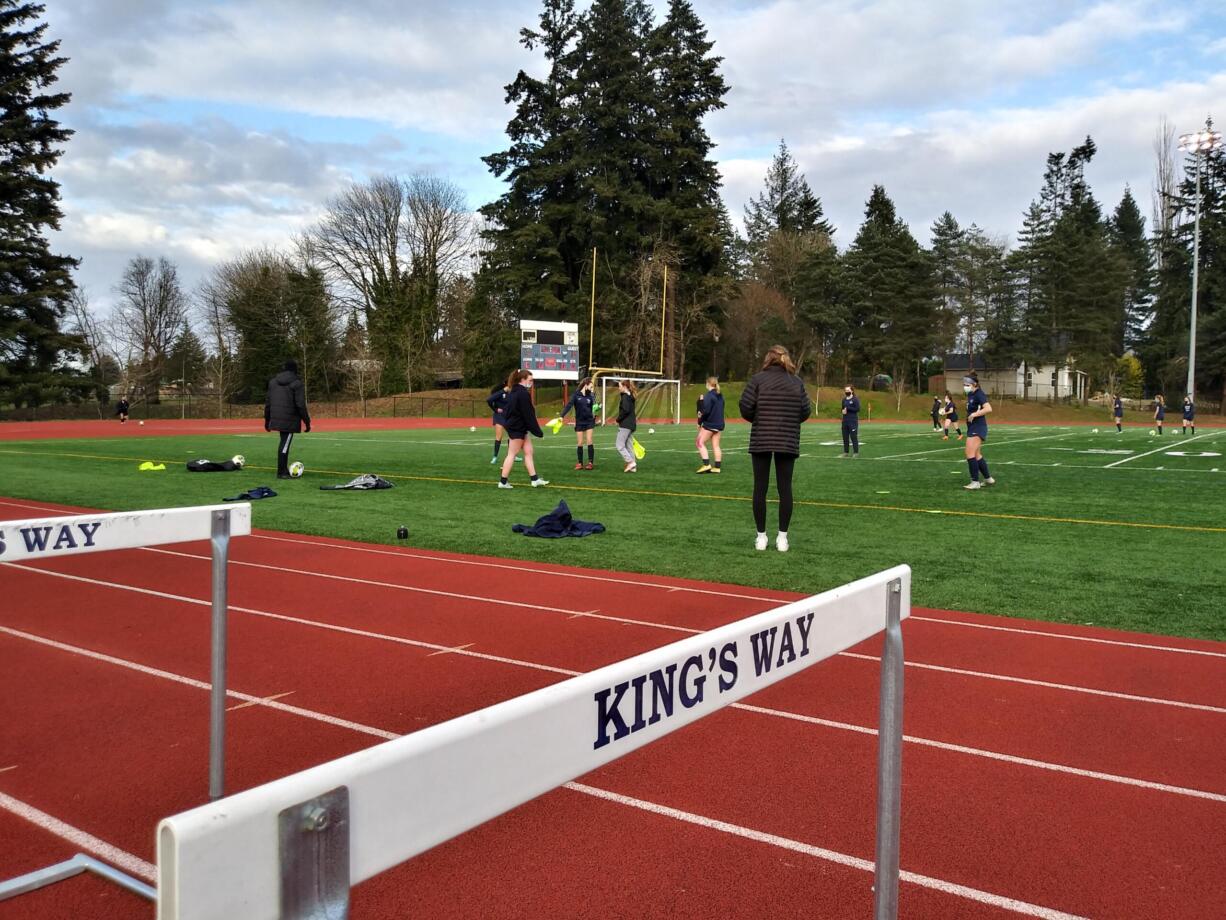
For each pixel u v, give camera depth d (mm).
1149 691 4758
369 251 65688
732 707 4445
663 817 3271
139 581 7371
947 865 2955
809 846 3064
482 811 1084
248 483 14977
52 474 16359
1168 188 80812
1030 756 3881
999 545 9289
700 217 63250
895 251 72000
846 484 15719
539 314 61219
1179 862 2994
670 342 61469
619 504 12578
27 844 3078
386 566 8109
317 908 911
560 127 62438
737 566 8141
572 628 5953
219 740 3127
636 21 65562
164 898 814
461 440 29234
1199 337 68000
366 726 4168
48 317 49000
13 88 47594
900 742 1903
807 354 73000
